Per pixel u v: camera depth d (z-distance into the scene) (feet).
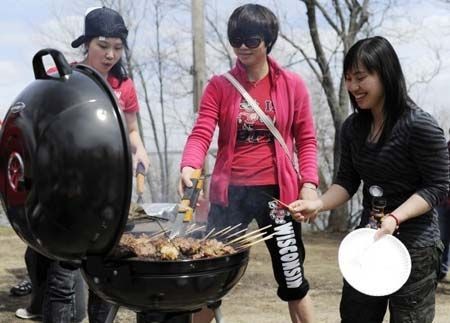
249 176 9.79
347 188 8.89
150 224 8.92
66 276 9.50
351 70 7.86
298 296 9.97
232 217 10.05
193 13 26.84
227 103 9.81
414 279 7.89
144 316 7.16
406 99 7.78
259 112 9.67
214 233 9.27
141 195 11.31
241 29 9.34
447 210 20.07
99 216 6.14
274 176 9.77
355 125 8.34
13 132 6.37
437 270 8.18
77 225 6.15
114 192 6.14
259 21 9.35
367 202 8.50
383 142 7.91
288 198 9.75
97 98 6.26
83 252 6.46
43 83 6.54
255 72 9.77
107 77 11.09
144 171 11.52
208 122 9.87
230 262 6.97
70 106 6.16
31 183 6.16
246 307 15.94
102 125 6.12
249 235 8.14
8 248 24.22
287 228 9.77
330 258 25.58
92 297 10.06
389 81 7.69
